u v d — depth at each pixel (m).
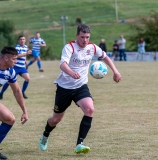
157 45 100.62
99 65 17.53
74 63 16.44
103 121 23.05
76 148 16.05
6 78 15.82
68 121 23.39
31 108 28.11
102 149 17.20
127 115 24.80
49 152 17.00
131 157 15.91
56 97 16.81
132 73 55.84
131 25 106.75
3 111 15.52
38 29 157.38
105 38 141.88
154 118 23.73
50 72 59.72
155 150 16.88
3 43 115.12
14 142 18.75
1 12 195.12
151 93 34.94
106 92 36.03
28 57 107.00
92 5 193.00
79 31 16.08
